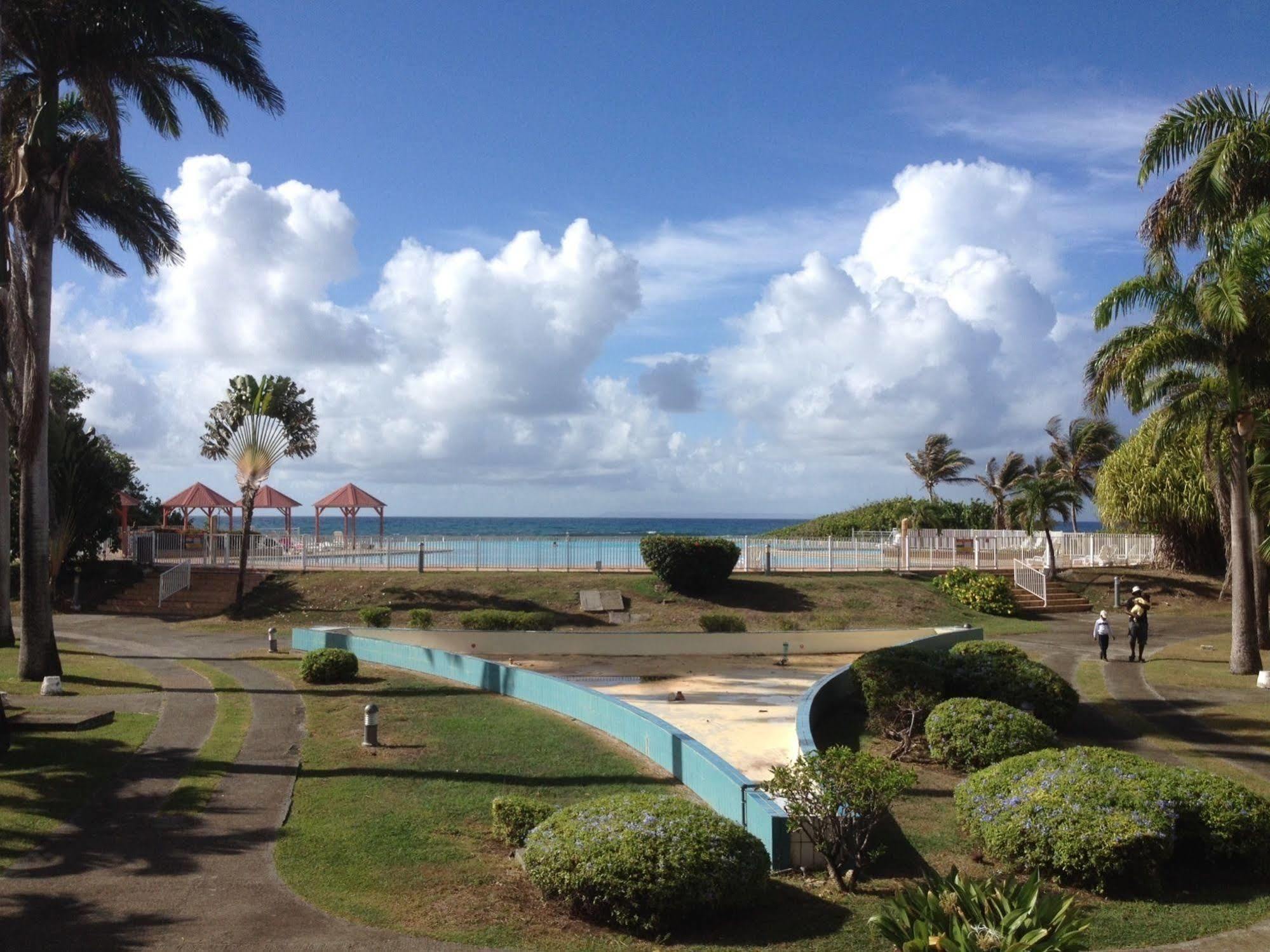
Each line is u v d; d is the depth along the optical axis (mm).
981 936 6078
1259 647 20734
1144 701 17703
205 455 30719
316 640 22359
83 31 17781
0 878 8156
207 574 31391
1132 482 36875
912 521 47938
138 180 23219
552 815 8914
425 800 10859
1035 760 9898
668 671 20656
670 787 11609
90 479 29734
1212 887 8672
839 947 7191
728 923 7637
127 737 13211
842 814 8531
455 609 27484
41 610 17672
